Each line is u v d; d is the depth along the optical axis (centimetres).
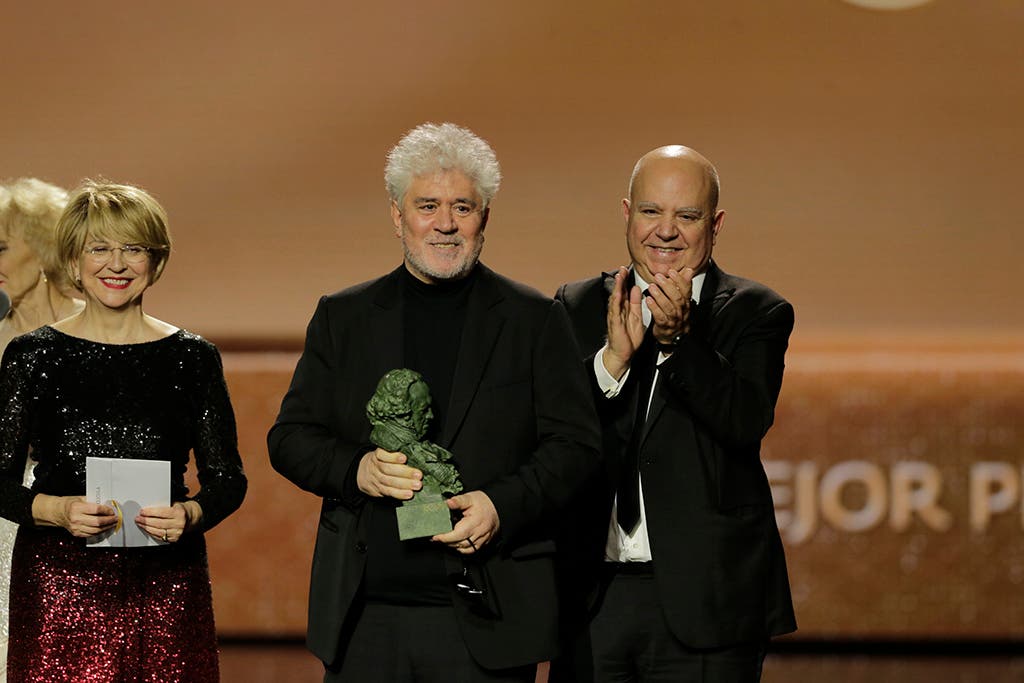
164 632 1099
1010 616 1895
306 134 1909
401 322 1033
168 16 1895
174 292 1919
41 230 1273
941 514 1897
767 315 1138
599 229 1898
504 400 1017
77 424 1093
